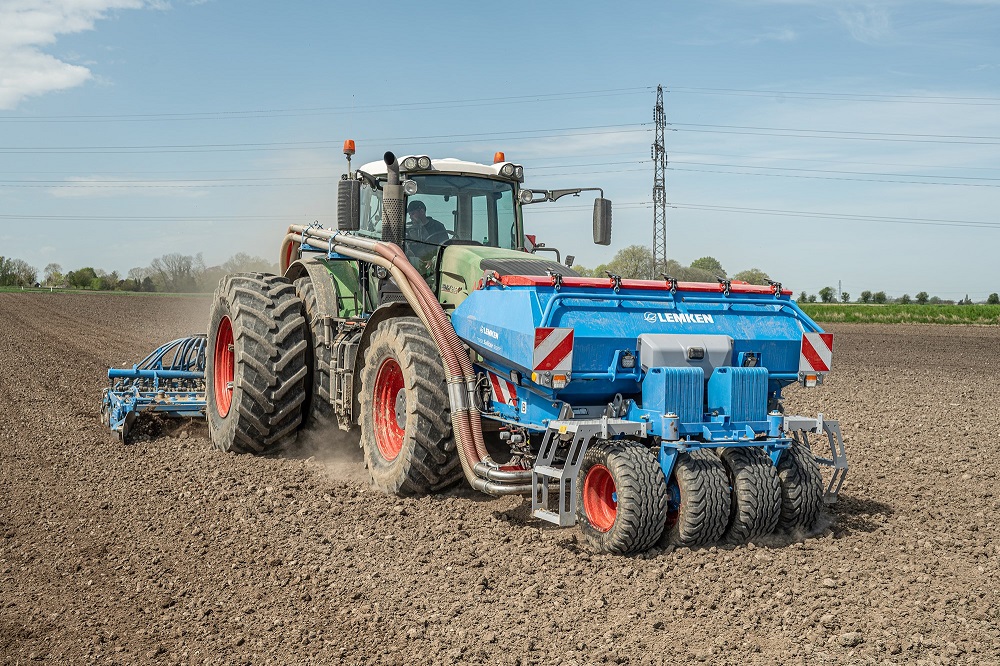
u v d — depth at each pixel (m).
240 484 7.07
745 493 5.34
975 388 14.16
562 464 5.92
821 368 6.04
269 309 8.01
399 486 6.52
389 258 6.80
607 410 5.64
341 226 7.18
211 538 5.73
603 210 7.43
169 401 9.11
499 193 7.81
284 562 5.26
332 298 8.05
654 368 5.42
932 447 8.82
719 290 6.05
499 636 4.18
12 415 10.23
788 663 3.86
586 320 5.55
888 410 11.52
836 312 43.75
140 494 6.82
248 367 7.85
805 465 5.72
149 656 4.04
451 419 6.23
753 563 5.12
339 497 6.67
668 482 5.42
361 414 7.07
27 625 4.41
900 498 6.78
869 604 4.53
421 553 5.39
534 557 5.30
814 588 4.75
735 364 5.81
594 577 4.95
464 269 6.89
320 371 8.00
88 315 31.78
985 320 40.47
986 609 4.48
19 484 7.15
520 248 7.90
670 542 5.38
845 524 6.00
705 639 4.13
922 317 41.72
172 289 60.84
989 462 8.08
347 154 7.82
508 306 5.73
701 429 5.37
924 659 3.91
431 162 7.41
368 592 4.77
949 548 5.49
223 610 4.56
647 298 5.79
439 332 6.29
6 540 5.74
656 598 4.62
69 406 10.93
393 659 3.96
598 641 4.12
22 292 57.91
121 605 4.65
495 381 6.20
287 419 8.04
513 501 6.53
